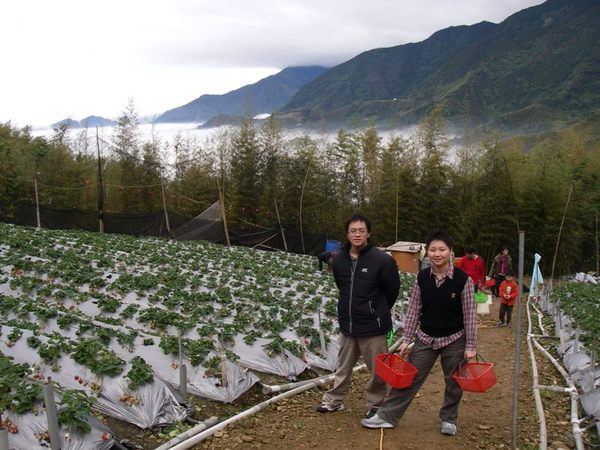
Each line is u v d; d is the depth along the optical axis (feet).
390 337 42.14
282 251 102.89
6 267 51.01
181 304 42.73
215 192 115.14
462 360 22.49
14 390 21.15
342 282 24.41
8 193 103.81
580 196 110.83
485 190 105.91
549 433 24.41
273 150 114.01
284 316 40.68
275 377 30.76
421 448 22.17
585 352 35.04
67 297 41.91
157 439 22.07
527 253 103.24
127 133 115.65
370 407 24.43
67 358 26.25
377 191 105.70
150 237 97.71
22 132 115.34
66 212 96.94
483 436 23.79
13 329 29.55
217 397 26.35
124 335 30.30
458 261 55.77
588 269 119.44
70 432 19.36
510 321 56.54
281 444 22.34
